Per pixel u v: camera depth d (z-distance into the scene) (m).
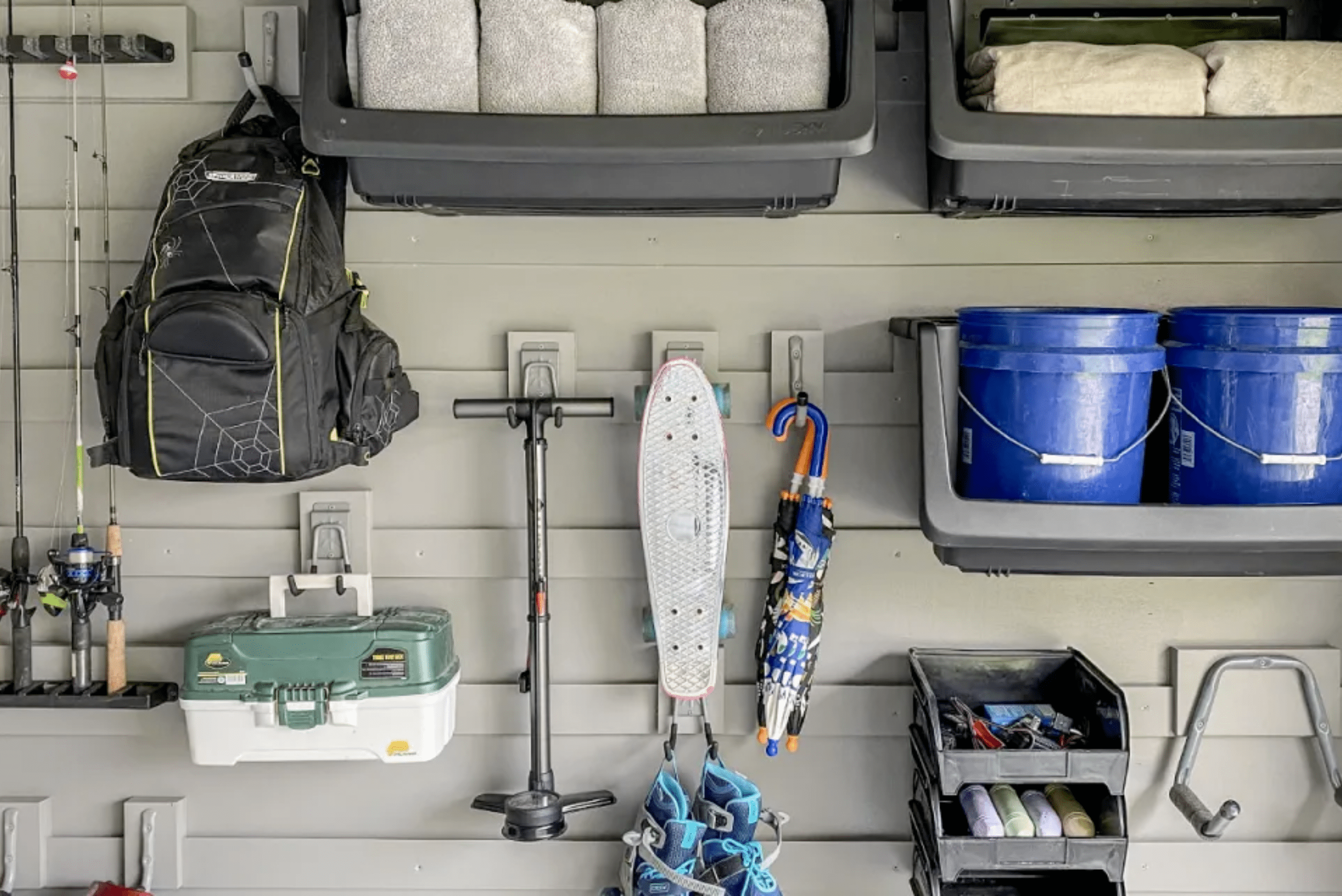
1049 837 1.52
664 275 1.73
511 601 1.75
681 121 1.45
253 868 1.76
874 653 1.76
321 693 1.60
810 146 1.44
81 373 1.73
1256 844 1.75
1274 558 1.51
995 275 1.73
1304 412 1.47
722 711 1.74
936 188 1.63
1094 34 1.60
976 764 1.52
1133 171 1.53
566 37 1.49
